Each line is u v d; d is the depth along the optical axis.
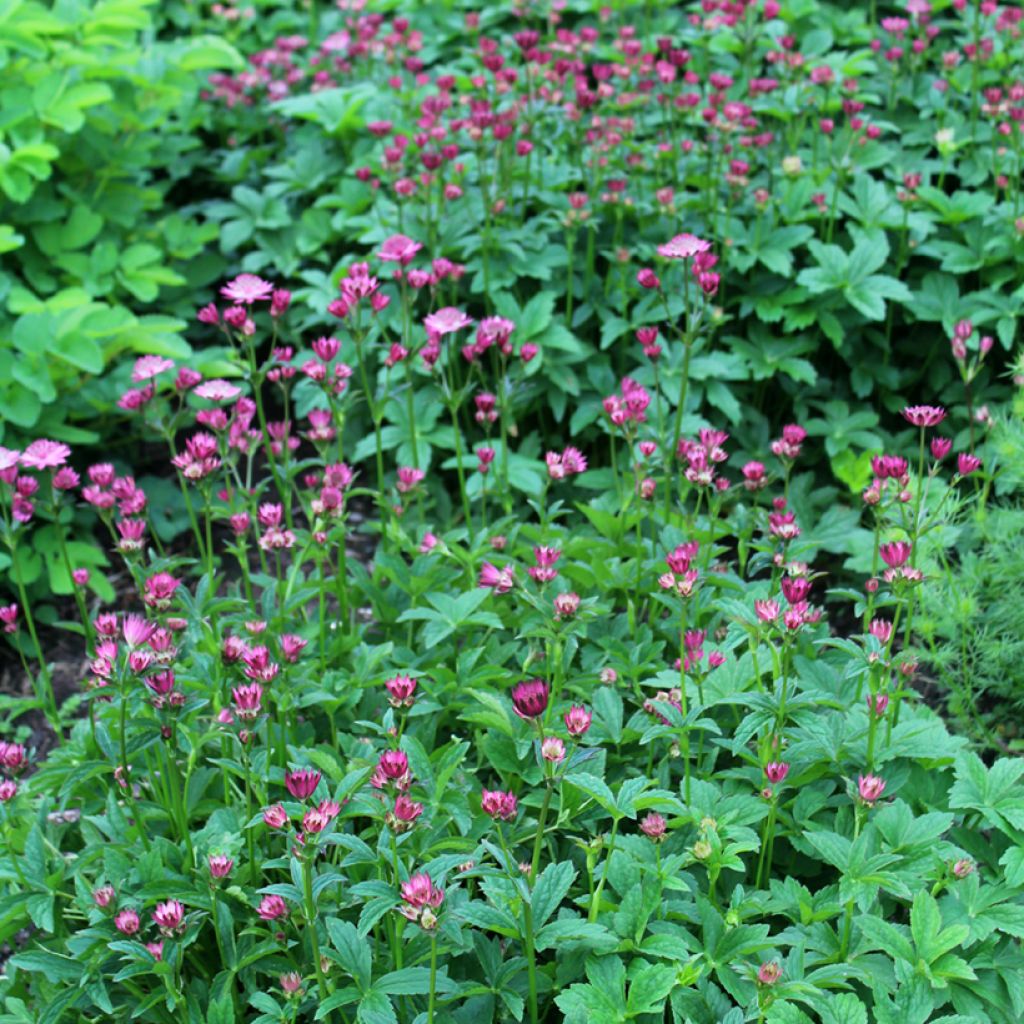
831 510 1.70
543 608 1.37
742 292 1.82
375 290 1.53
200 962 1.38
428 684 1.47
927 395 1.82
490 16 2.08
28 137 1.82
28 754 1.60
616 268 1.80
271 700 1.44
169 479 1.83
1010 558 1.55
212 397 1.49
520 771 1.42
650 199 1.84
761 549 1.48
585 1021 1.29
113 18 1.87
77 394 1.79
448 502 1.75
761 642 1.44
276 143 2.07
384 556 1.54
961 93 1.94
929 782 1.41
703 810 1.38
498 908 1.31
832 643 1.36
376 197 1.83
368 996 1.29
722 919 1.33
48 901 1.38
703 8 1.91
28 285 1.86
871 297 1.74
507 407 1.60
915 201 1.80
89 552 1.73
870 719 1.37
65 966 1.33
